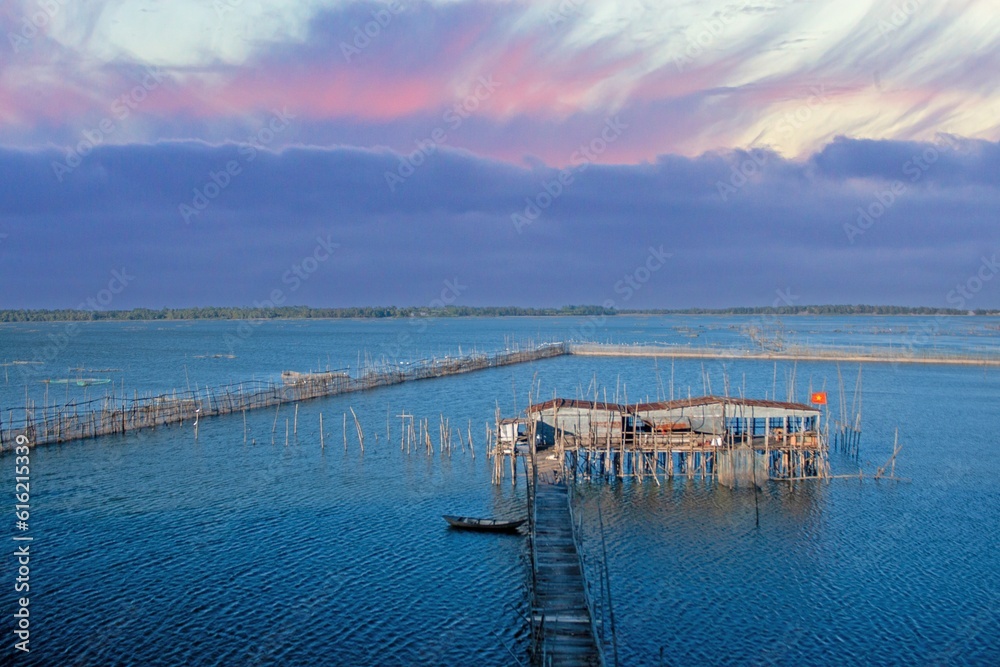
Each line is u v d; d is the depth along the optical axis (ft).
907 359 494.59
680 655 107.65
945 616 118.83
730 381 410.52
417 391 371.76
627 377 439.22
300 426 273.54
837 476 196.34
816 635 113.09
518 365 514.27
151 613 118.93
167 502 177.06
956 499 179.32
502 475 202.59
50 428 237.04
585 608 108.58
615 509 170.19
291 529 158.30
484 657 107.04
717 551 145.48
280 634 112.68
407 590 128.26
